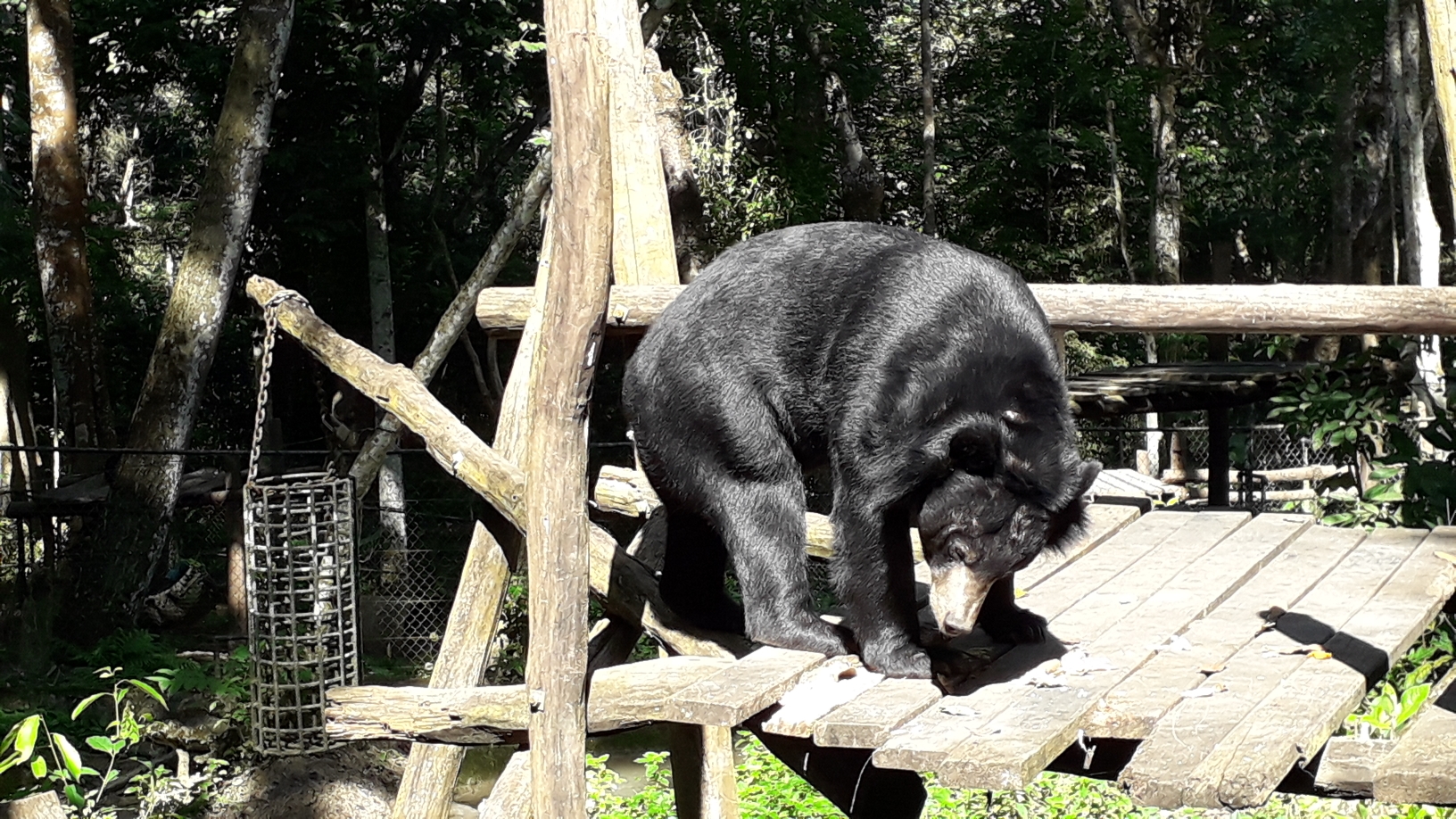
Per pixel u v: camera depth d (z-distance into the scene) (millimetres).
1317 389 9266
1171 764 3090
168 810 9008
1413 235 17125
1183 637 4168
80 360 15008
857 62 19609
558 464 3678
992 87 22016
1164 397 9008
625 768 10906
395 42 18547
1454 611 5184
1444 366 10172
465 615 5250
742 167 19266
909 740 3254
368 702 4246
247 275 20375
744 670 3691
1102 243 22719
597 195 3564
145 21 17438
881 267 3889
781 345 3953
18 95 20734
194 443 20406
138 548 13125
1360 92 22641
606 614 5211
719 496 4059
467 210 20453
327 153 17547
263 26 13539
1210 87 22156
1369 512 8852
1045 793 7723
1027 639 4145
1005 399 3656
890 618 3812
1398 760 3391
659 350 4148
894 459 3654
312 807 9133
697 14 19000
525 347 5328
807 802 7598
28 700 11203
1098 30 21312
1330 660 3920
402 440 13648
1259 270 25516
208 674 11062
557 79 3531
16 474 15516
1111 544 5430
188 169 25219
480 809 4859
